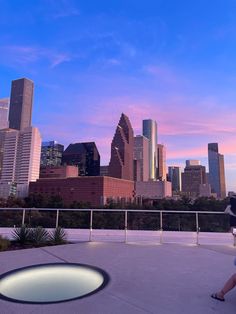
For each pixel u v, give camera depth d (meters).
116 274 5.61
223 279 5.34
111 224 12.06
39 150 195.00
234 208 4.32
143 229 11.91
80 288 4.96
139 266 6.25
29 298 4.49
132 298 4.35
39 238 9.14
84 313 3.81
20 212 11.16
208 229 11.33
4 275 5.42
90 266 6.13
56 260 6.71
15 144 188.75
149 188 191.00
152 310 3.92
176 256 7.29
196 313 3.84
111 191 139.62
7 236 10.01
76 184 136.25
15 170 185.25
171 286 4.92
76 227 11.87
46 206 76.06
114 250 7.98
